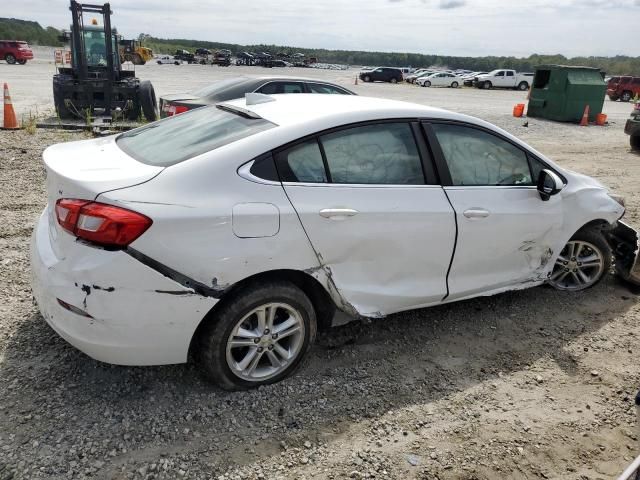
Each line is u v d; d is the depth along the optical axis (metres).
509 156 4.02
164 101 9.41
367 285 3.38
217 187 2.87
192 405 3.04
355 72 67.94
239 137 3.11
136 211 2.65
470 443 2.92
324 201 3.12
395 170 3.46
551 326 4.20
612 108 29.47
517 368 3.64
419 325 4.09
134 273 2.66
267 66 68.88
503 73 44.44
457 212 3.61
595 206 4.49
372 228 3.27
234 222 2.83
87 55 13.88
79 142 3.70
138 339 2.77
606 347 3.95
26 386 3.08
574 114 18.92
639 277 4.57
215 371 3.01
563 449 2.92
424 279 3.64
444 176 3.63
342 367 3.50
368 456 2.77
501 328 4.13
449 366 3.60
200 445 2.76
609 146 14.18
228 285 2.86
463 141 3.79
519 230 3.97
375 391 3.29
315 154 3.18
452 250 3.66
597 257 4.70
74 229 2.69
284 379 3.30
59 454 2.63
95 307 2.68
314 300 3.40
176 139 3.33
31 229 5.43
